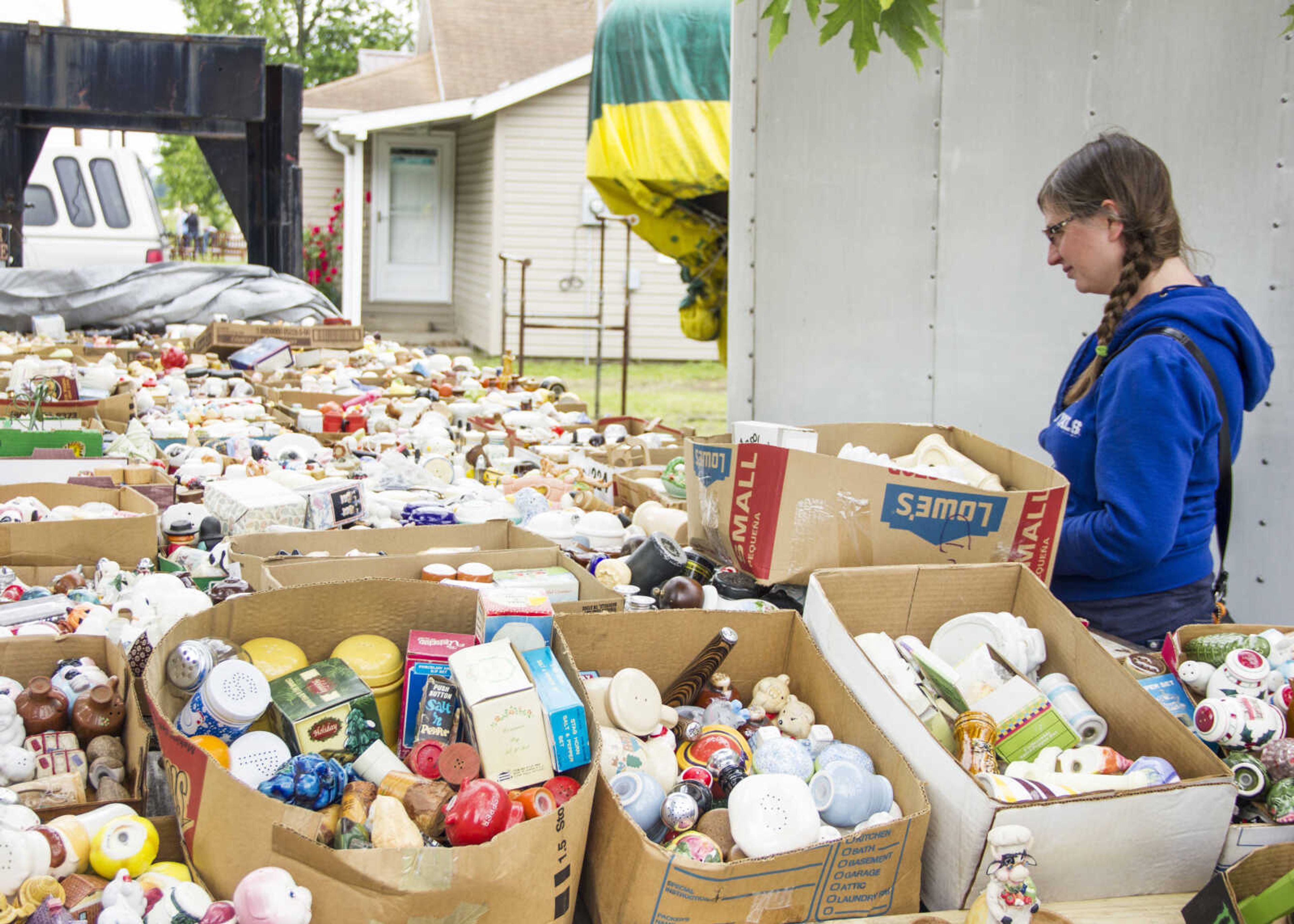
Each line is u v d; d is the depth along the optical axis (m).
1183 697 2.00
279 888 1.35
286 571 2.35
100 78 8.95
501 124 15.98
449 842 1.52
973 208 4.56
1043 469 2.50
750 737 1.95
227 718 1.66
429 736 1.73
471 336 17.52
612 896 1.56
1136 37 4.05
